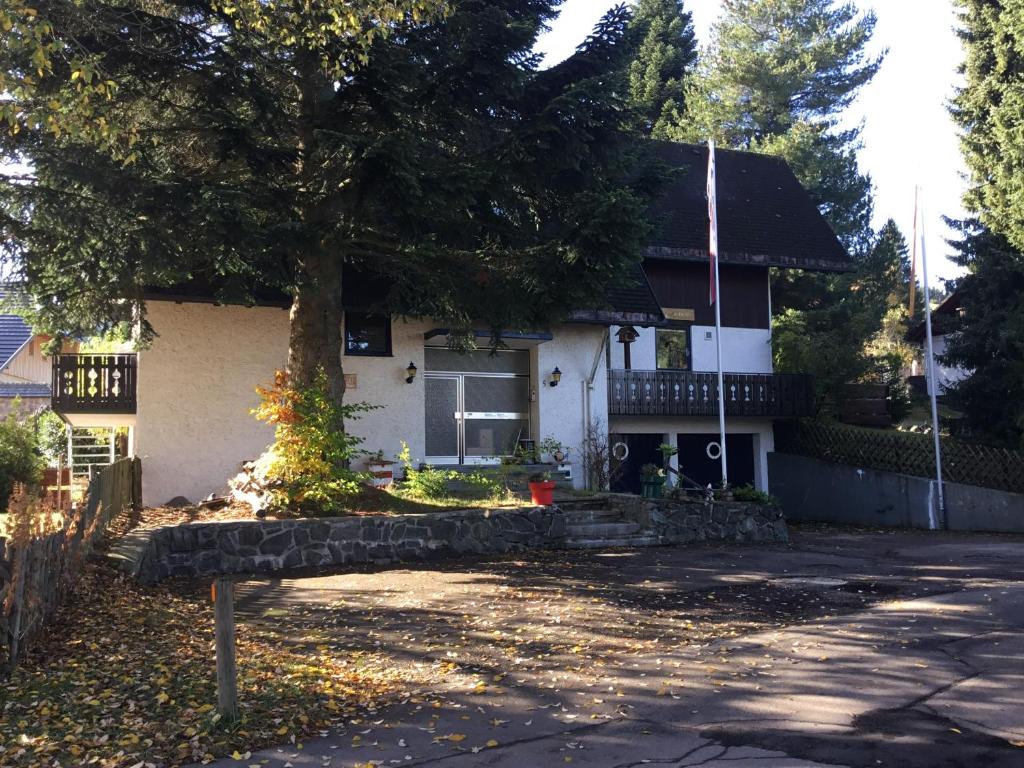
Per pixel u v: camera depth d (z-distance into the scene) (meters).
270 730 5.54
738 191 26.86
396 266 14.64
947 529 20.58
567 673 6.90
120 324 14.97
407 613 8.95
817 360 25.17
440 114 12.77
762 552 14.04
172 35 11.11
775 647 7.65
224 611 5.61
